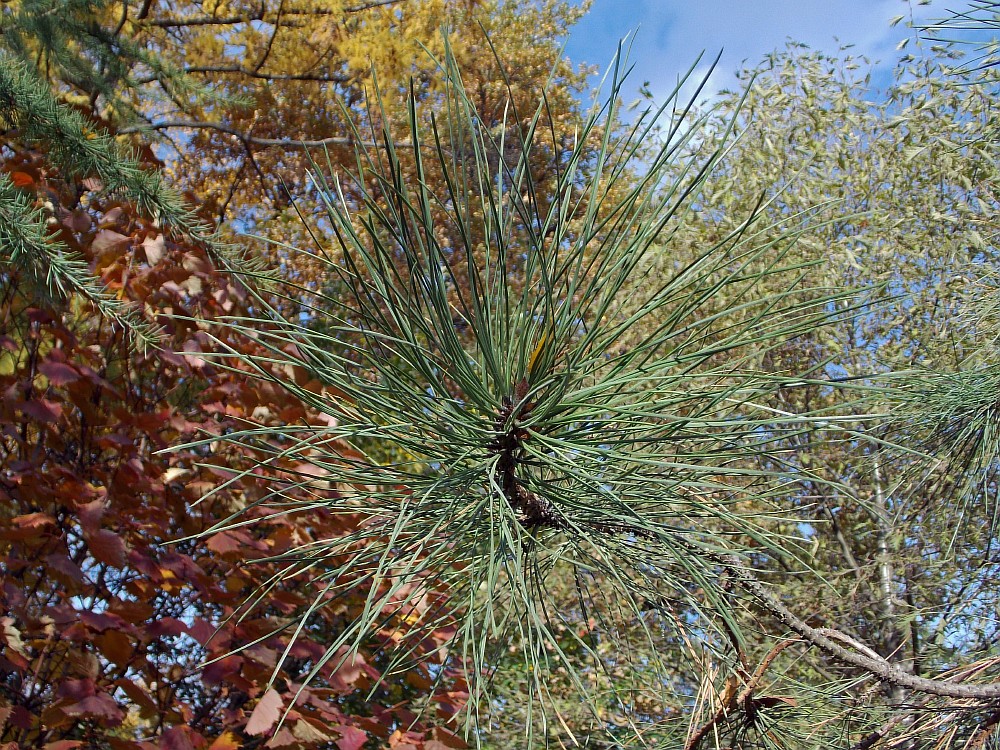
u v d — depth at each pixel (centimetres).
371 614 84
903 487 243
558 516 112
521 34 798
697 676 137
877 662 141
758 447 105
